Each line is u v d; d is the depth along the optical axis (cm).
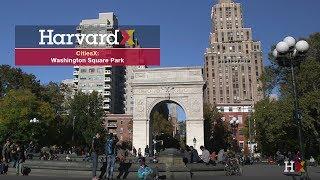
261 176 3073
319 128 6172
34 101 7956
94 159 2248
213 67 19575
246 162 6875
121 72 18388
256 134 9075
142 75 7888
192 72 7719
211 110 12356
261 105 6762
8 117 7588
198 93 7619
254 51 19400
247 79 19212
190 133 7512
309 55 6400
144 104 7750
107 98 16288
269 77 6856
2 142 7706
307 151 6662
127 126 14912
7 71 8644
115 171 2730
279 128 5953
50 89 9794
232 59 19488
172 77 7750
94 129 10056
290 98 5844
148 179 2366
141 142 7619
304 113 5597
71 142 9981
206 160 3359
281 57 2503
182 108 7669
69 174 2800
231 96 19162
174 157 2827
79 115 10256
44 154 5344
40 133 8169
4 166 2953
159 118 11569
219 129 12106
